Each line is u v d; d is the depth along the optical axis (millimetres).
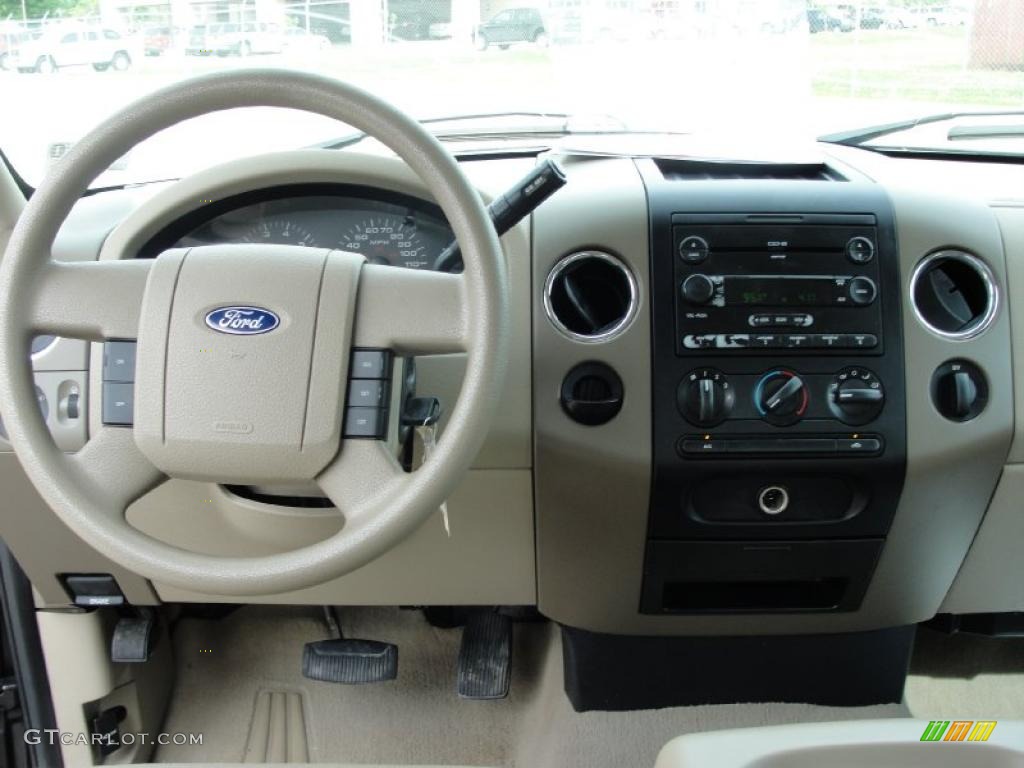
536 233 1165
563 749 1426
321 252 924
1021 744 813
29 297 896
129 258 1176
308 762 1528
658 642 1448
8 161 1193
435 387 1173
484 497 1239
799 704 1489
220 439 895
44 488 872
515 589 1351
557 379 1165
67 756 1521
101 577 1369
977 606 1358
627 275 1153
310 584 854
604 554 1271
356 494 891
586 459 1179
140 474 935
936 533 1254
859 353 1154
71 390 1180
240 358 889
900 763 824
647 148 1333
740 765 811
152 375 901
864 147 1463
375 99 823
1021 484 1230
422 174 842
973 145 1428
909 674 1643
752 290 1146
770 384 1156
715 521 1229
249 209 1201
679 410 1159
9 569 1418
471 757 1535
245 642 1728
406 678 1668
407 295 896
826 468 1181
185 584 847
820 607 1339
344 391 894
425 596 1371
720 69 1384
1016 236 1181
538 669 1665
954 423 1177
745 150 1325
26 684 1489
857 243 1148
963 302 1201
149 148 1351
